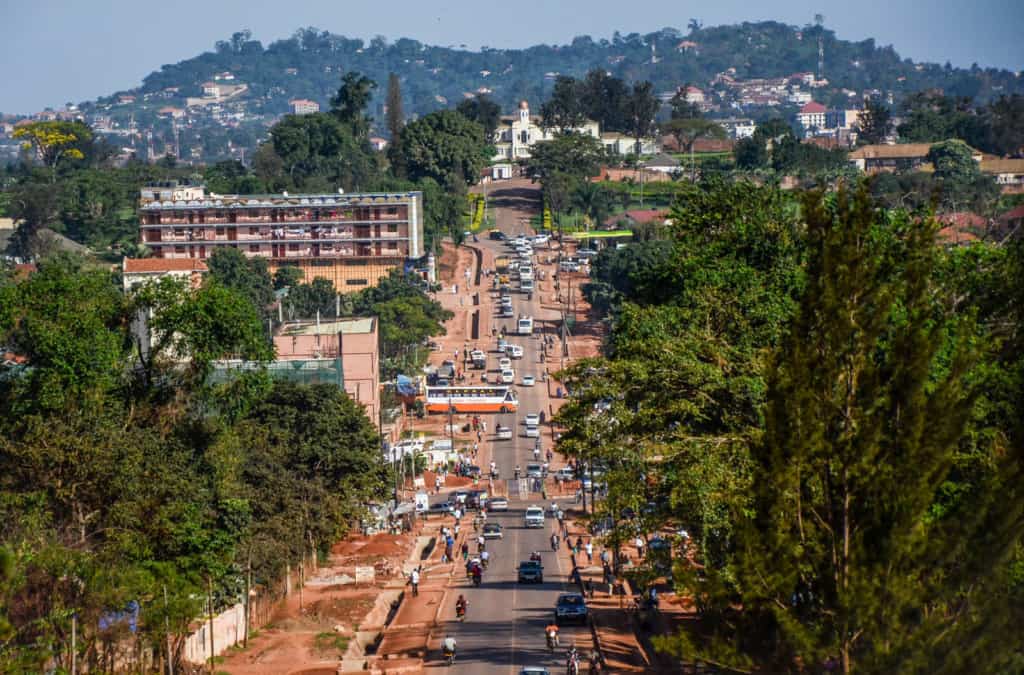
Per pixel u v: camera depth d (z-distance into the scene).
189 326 176.25
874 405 88.88
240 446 174.25
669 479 113.81
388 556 197.38
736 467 110.81
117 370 169.75
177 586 121.62
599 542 118.12
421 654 132.62
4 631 96.19
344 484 190.88
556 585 171.75
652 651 130.12
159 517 129.75
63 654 109.31
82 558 112.56
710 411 120.69
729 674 106.31
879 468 86.62
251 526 157.38
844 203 93.81
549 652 131.38
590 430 119.44
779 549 87.50
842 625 85.50
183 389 175.88
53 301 172.62
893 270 101.25
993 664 81.81
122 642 124.69
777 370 91.75
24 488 131.38
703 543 106.25
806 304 90.69
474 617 151.88
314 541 179.25
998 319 116.69
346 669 130.25
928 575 86.56
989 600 84.25
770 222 151.50
